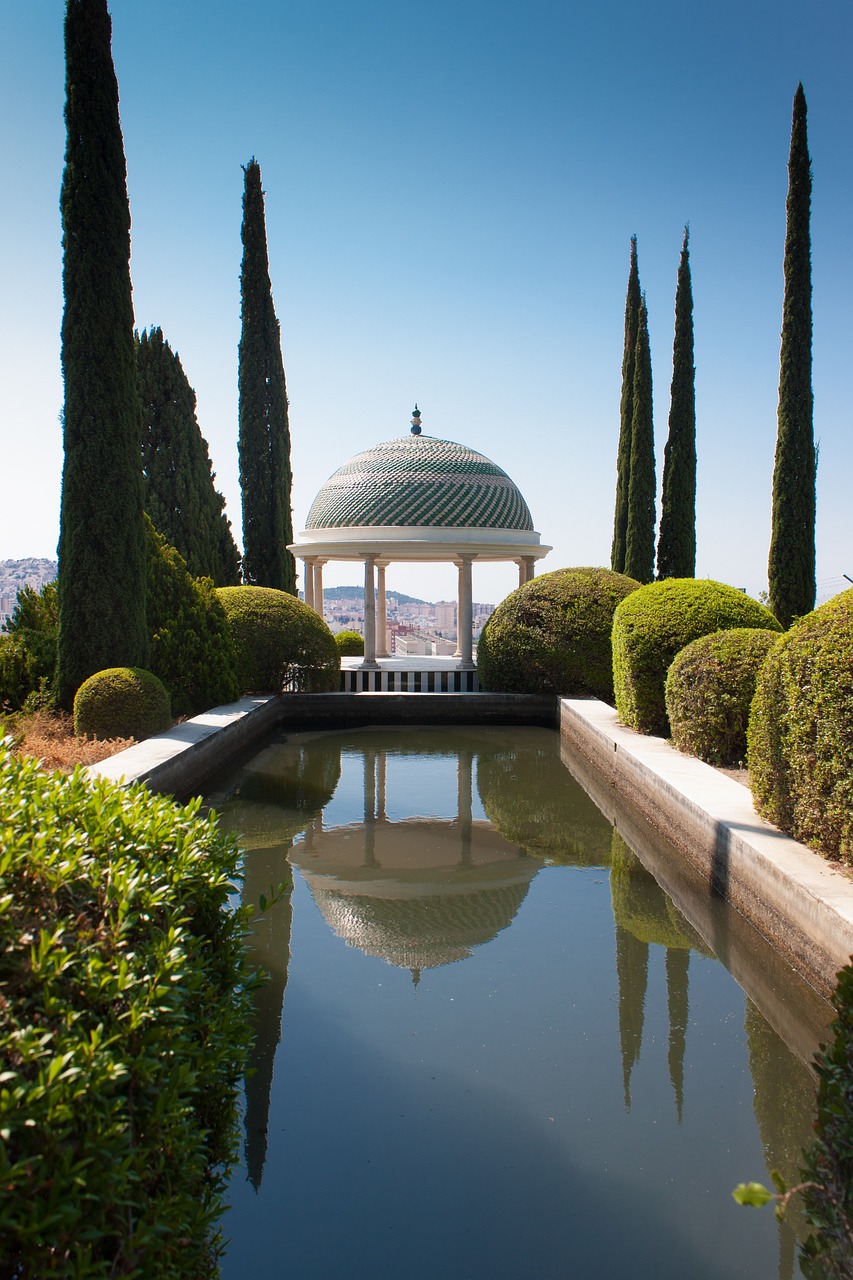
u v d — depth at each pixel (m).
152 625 17.22
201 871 4.33
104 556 15.11
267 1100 5.30
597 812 12.73
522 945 7.72
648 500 27.45
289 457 27.27
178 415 24.94
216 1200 3.65
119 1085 2.98
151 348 24.62
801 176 20.55
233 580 27.41
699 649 12.81
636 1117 5.16
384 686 23.17
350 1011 6.42
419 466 25.52
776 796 8.41
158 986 3.18
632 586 21.75
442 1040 6.02
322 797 13.38
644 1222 4.32
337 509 25.56
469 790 14.05
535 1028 6.20
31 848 3.45
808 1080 5.61
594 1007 6.55
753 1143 4.93
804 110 20.48
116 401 15.24
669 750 13.08
